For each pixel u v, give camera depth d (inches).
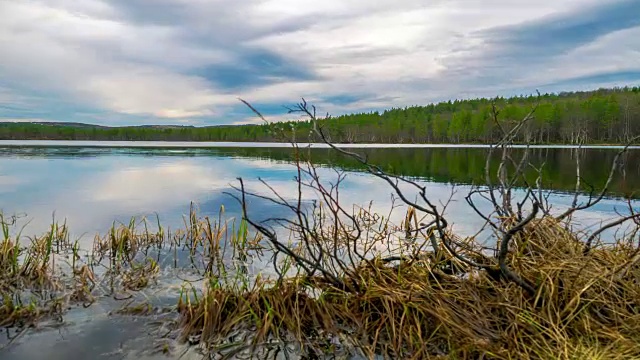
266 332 130.9
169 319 142.4
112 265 201.3
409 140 3235.7
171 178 584.1
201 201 395.5
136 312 147.4
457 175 636.7
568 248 164.9
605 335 119.9
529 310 131.0
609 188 460.8
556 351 113.9
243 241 225.9
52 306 147.8
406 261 168.1
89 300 156.9
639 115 2089.1
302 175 631.2
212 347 125.5
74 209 348.5
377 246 237.5
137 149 1473.9
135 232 267.7
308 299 145.2
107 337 129.7
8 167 705.6
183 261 209.9
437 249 163.8
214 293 143.9
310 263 148.6
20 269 182.1
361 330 133.3
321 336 132.6
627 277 148.7
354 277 154.7
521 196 413.7
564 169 705.0
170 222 301.7
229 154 1214.3
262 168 748.0
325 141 130.4
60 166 738.2
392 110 4079.7
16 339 127.2
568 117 2194.9
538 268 143.6
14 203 370.9
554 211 322.3
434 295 138.3
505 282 145.3
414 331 128.8
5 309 141.8
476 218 309.1
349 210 350.0
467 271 160.1
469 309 137.6
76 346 123.9
